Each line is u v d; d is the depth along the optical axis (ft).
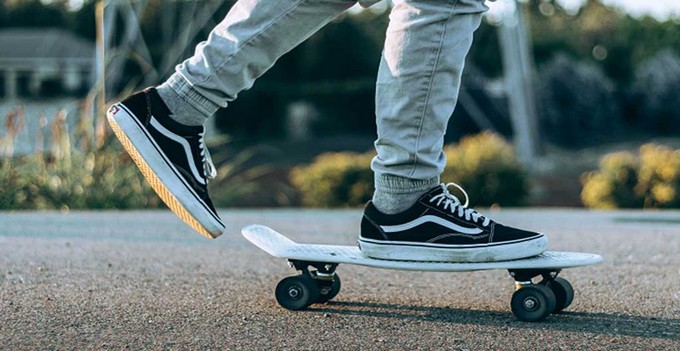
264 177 45.50
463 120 66.44
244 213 21.22
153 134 7.29
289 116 77.71
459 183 34.37
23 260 10.72
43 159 26.91
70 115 29.14
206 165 7.60
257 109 77.05
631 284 9.27
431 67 7.06
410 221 7.40
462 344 6.34
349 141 73.97
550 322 7.12
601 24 85.61
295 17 7.11
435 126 7.25
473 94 66.59
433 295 8.48
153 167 7.29
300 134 77.36
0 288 8.57
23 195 26.50
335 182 35.63
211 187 30.19
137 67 60.80
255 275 9.81
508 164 34.88
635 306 7.93
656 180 33.71
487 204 34.58
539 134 50.49
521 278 7.29
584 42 84.69
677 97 79.82
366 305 7.86
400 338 6.51
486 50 74.79
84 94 88.22
